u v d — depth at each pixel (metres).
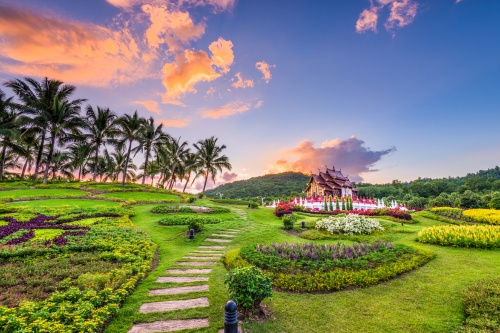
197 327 5.61
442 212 24.42
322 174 54.06
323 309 6.38
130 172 64.06
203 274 8.78
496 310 5.62
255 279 5.94
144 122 44.12
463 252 11.18
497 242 11.64
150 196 33.91
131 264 8.82
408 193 88.81
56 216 16.78
